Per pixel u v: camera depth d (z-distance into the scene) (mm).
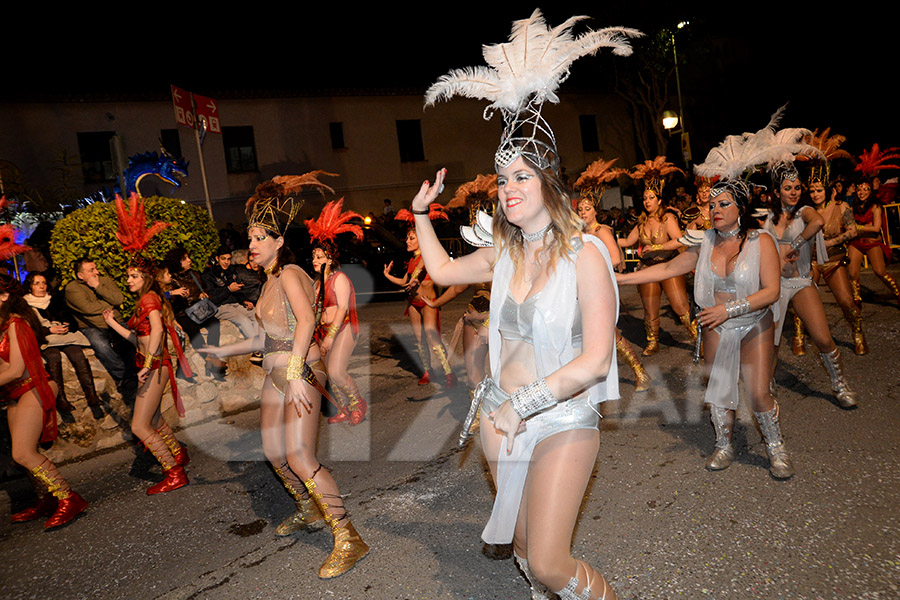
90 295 6477
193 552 4062
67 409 6070
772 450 4191
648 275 4457
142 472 5719
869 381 5793
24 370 4637
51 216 12273
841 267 6562
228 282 8312
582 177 7738
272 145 24891
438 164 27484
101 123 22281
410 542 3828
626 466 4582
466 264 2816
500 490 2545
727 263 4152
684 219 8086
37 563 4164
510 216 2439
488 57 2555
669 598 3049
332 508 3576
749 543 3438
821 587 3016
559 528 2295
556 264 2391
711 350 4293
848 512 3645
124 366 6480
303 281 3666
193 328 7191
